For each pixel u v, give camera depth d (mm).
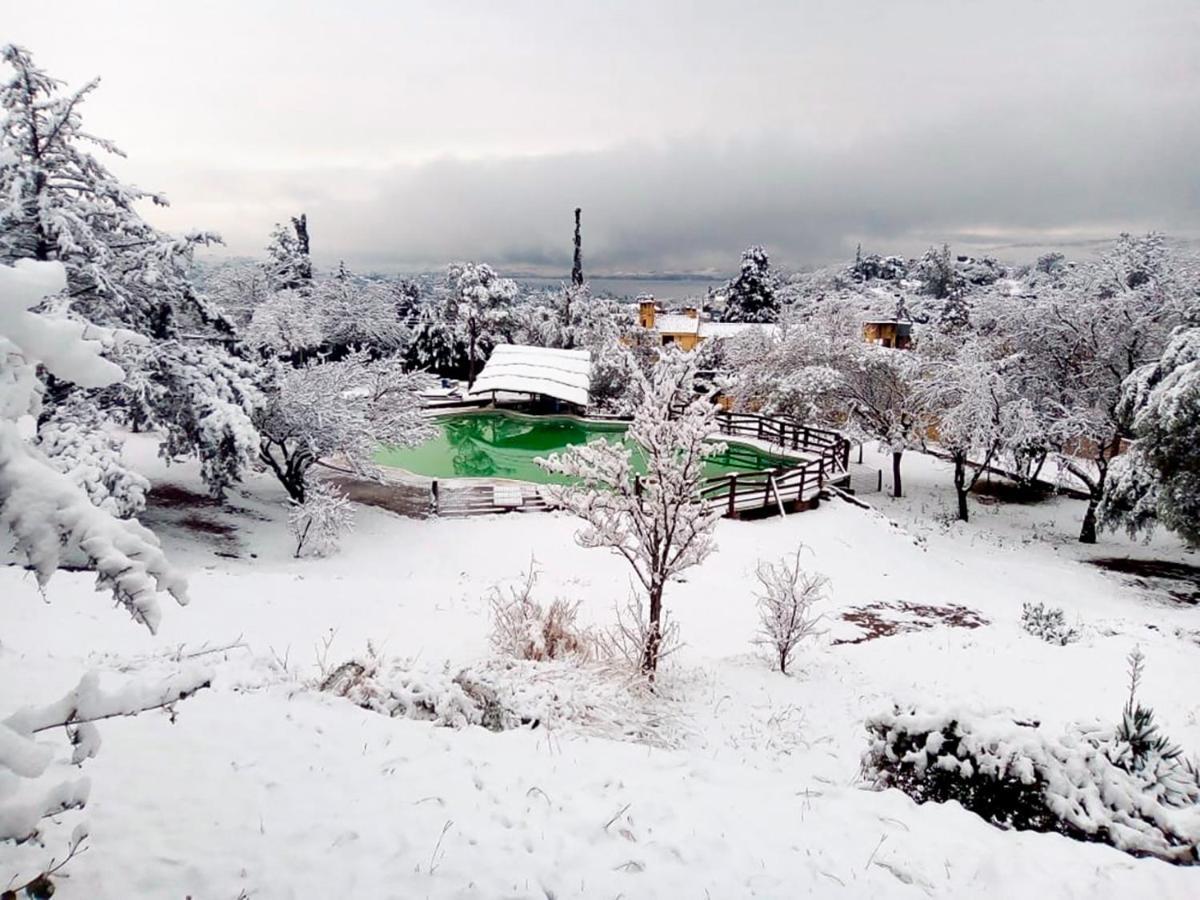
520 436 30219
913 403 23953
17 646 6938
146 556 2301
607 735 6414
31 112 13203
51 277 2213
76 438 11930
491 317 41938
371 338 44844
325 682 6621
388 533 16312
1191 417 14469
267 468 17812
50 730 4754
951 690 8391
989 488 24953
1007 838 4469
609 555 15172
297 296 40062
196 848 3703
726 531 16734
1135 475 16125
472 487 20047
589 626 9234
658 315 64062
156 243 14695
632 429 9305
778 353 27672
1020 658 9555
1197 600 14875
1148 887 3973
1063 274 23375
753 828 4441
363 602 10477
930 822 4648
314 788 4414
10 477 2066
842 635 11320
